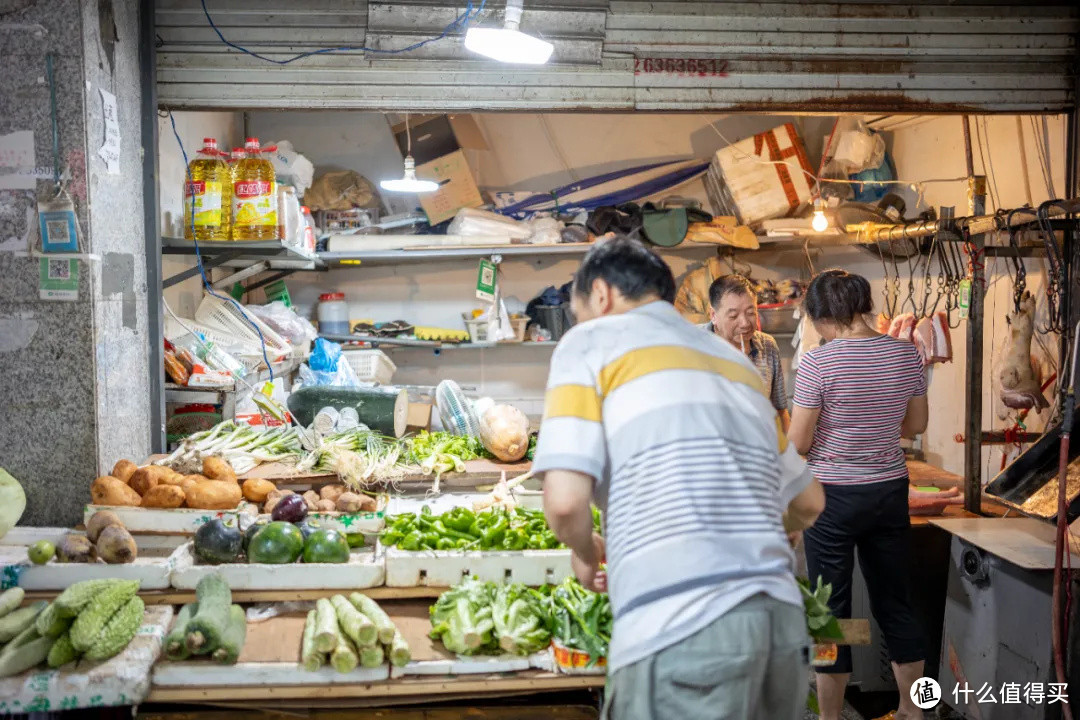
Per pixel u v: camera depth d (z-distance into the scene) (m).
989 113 3.97
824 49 3.85
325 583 2.49
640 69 3.79
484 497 3.09
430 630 2.39
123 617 2.18
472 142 6.03
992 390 4.62
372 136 6.13
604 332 1.85
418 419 4.09
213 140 3.71
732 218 5.77
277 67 3.66
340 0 3.65
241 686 2.15
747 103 3.85
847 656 3.15
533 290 6.34
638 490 1.71
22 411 2.94
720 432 1.75
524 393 6.40
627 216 5.70
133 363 3.30
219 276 5.31
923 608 3.75
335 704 2.23
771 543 1.72
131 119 3.31
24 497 2.76
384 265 6.27
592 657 2.19
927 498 3.86
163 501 2.73
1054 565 2.93
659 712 1.67
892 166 5.83
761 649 1.65
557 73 3.77
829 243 5.82
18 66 2.85
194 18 3.60
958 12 3.88
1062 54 3.94
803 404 3.06
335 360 4.98
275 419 3.80
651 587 1.67
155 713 2.25
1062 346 3.77
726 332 3.38
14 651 2.09
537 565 2.54
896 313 5.54
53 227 2.88
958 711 3.39
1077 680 2.84
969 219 3.73
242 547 2.58
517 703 2.35
